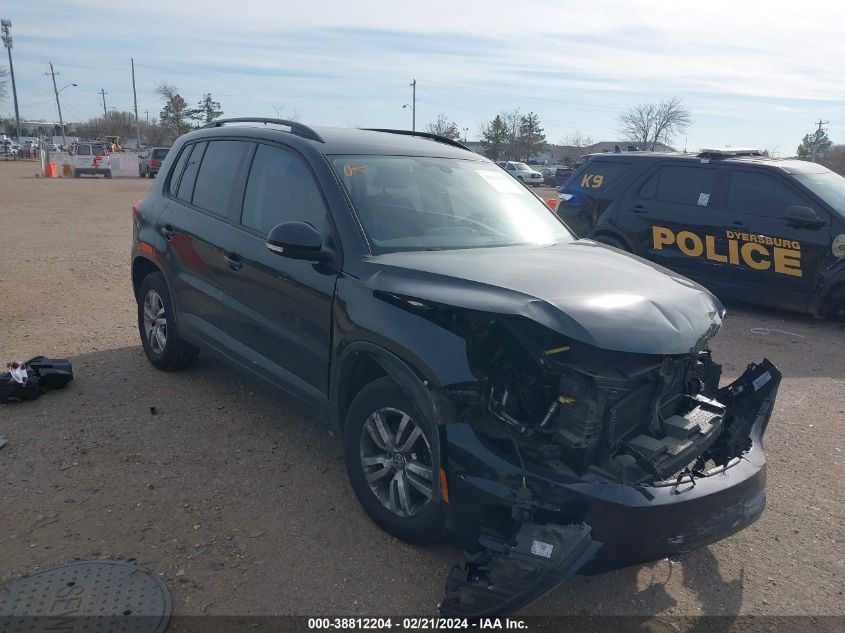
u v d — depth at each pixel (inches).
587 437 115.3
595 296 124.0
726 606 126.7
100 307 313.3
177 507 149.3
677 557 122.3
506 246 163.3
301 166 166.9
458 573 114.3
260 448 177.2
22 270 390.3
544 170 1955.0
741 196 339.6
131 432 183.0
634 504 110.8
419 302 128.3
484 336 124.6
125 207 790.5
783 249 322.7
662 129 2127.2
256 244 170.2
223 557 133.2
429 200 168.6
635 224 372.2
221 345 186.1
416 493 135.0
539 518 114.3
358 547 137.9
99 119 4448.8
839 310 315.3
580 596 127.2
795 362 269.3
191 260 196.1
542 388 122.7
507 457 115.8
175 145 226.5
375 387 136.4
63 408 196.4
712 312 137.2
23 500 148.8
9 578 123.6
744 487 124.0
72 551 132.3
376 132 193.8
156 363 225.8
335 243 149.5
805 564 140.3
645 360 122.3
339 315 143.2
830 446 194.7
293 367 161.0
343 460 173.2
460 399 119.2
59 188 1085.8
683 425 126.3
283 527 143.6
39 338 261.4
